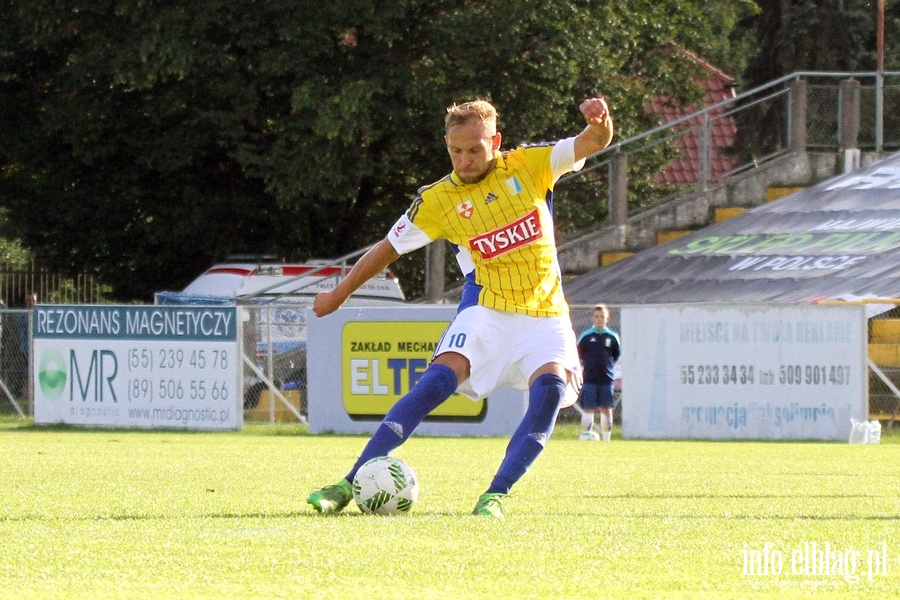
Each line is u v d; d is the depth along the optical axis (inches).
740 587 344.2
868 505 584.7
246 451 1124.5
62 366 1804.9
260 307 1700.3
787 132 2369.6
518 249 523.5
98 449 1159.0
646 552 404.2
